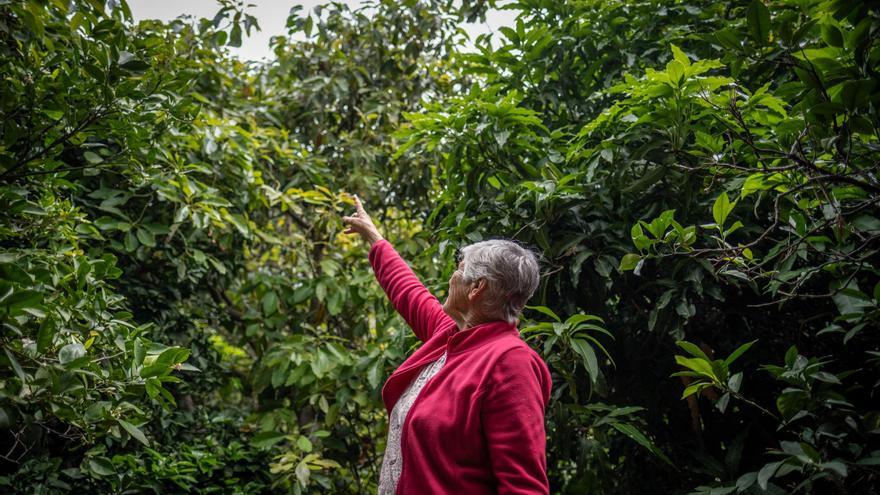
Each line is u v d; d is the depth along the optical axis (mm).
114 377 1714
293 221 4559
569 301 2270
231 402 4910
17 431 1971
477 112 2396
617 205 2283
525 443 1147
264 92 4570
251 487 3072
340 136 4242
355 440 3633
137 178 2432
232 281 3811
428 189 3996
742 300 2312
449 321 1605
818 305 2203
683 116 2014
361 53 4406
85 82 1849
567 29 2744
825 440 1745
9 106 1876
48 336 1516
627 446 2617
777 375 1747
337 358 3262
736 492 1986
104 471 2408
